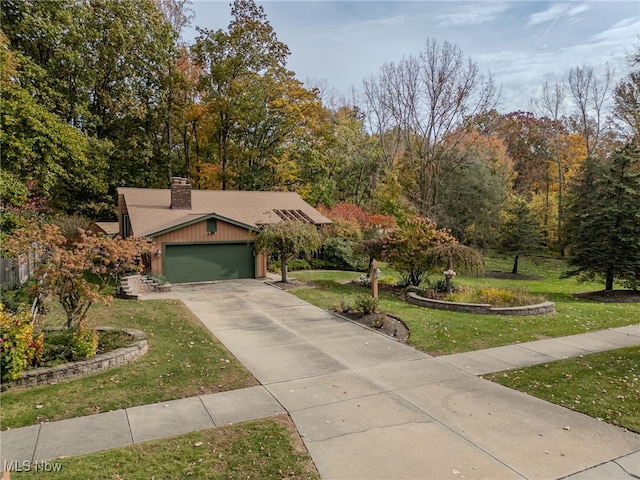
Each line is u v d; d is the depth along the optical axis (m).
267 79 27.91
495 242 30.16
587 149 31.62
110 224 25.11
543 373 7.13
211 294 14.73
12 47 19.25
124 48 23.12
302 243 16.91
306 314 11.75
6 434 4.96
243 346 8.71
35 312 9.66
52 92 20.30
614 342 9.03
